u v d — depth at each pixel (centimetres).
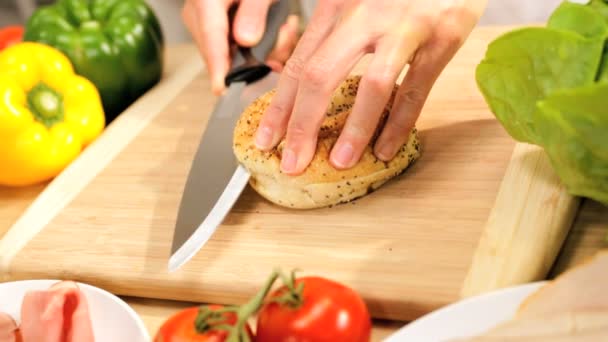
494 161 69
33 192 80
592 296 55
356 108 65
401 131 68
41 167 79
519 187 66
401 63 64
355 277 63
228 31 81
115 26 86
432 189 68
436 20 65
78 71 85
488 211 65
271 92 73
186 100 86
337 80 64
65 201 75
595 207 65
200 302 67
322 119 65
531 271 61
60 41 85
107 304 64
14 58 80
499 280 61
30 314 63
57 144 80
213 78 78
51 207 75
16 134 78
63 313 63
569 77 61
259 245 67
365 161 68
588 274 55
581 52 60
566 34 60
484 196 66
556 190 64
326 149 68
